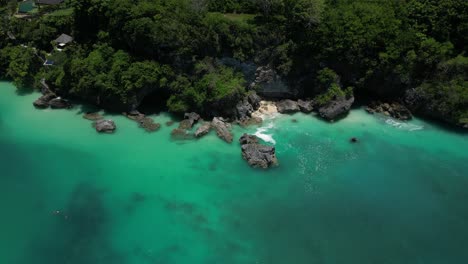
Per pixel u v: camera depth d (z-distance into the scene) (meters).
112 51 78.38
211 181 62.94
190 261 51.22
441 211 59.62
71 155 66.88
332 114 75.81
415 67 77.88
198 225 56.06
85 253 51.81
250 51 77.50
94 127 72.88
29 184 61.53
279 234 55.28
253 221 56.91
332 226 56.66
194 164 65.81
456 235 56.00
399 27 78.56
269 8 78.38
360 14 78.12
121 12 75.62
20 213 56.97
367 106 80.69
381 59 76.75
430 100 76.44
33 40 89.31
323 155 68.81
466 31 77.62
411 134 74.31
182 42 74.94
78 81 76.38
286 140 71.62
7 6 99.31
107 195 60.16
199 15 76.31
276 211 58.56
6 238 53.41
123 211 57.72
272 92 81.31
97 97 76.50
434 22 78.25
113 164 65.50
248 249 53.06
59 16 92.44
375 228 56.62
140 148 68.62
